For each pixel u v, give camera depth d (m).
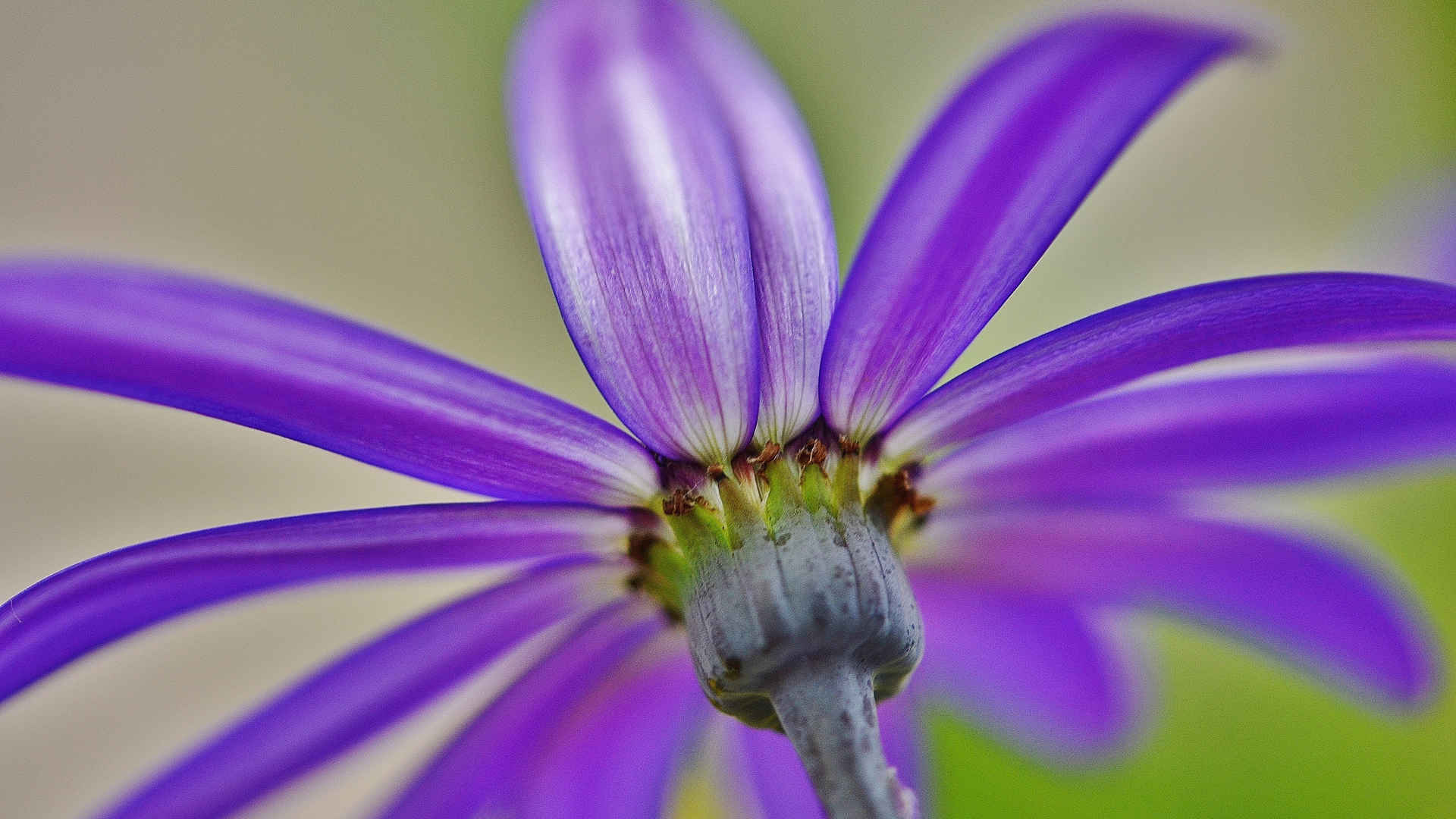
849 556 0.13
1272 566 0.14
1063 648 0.15
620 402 0.12
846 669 0.12
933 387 0.13
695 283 0.12
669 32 0.12
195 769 0.13
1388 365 0.13
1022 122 0.12
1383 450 0.13
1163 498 0.14
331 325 0.12
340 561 0.12
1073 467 0.13
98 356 0.11
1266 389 0.13
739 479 0.13
